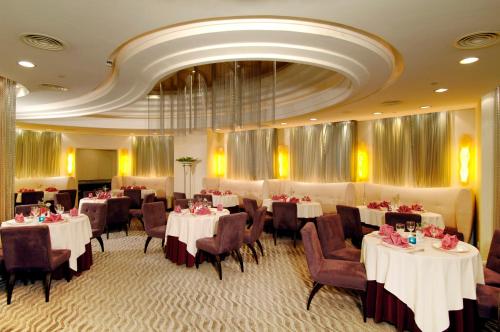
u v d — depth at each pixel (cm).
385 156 707
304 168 840
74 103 612
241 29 285
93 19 252
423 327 271
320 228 409
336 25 289
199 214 498
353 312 336
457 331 276
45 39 292
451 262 274
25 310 335
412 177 662
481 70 351
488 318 278
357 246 531
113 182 1094
